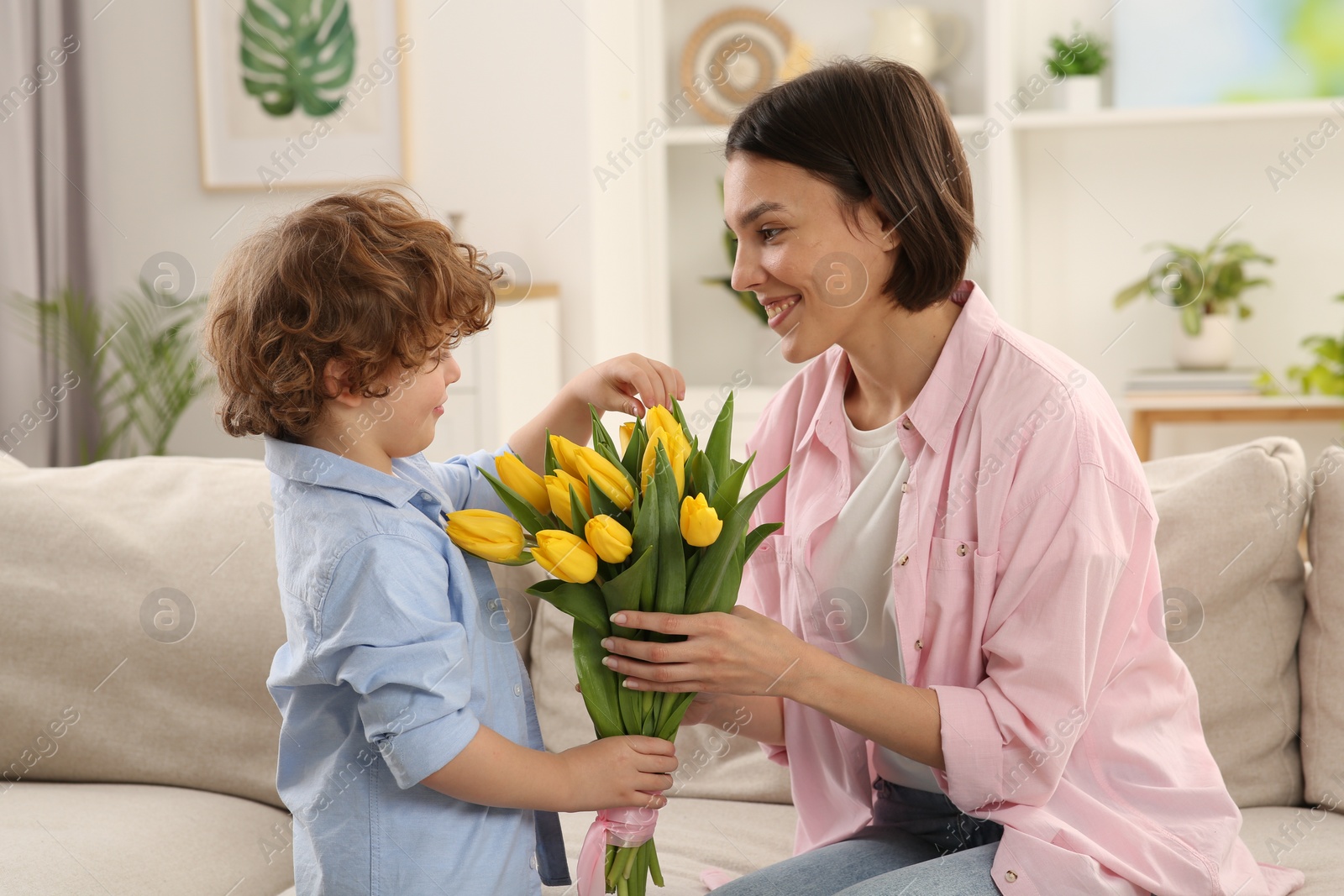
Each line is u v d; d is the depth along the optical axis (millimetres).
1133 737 1097
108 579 1560
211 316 1059
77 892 1263
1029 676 1044
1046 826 1031
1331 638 1354
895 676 1218
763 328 3445
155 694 1539
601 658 1017
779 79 3410
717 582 973
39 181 3012
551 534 899
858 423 1251
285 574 1030
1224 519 1388
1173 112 3074
